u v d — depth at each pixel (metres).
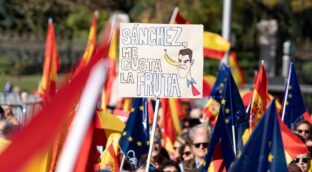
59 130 6.68
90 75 6.70
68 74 6.81
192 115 22.34
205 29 61.44
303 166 14.41
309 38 73.81
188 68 12.61
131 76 12.67
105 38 6.79
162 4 60.31
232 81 14.83
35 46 70.00
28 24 71.56
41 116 6.43
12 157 6.27
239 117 14.83
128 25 12.62
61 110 6.54
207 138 15.68
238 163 9.23
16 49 69.88
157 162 16.45
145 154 14.98
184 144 16.80
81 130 6.69
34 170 6.50
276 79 56.00
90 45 22.44
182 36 12.59
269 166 9.27
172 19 24.47
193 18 60.16
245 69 67.56
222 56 27.38
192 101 32.41
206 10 60.50
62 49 66.62
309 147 17.52
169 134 21.44
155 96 12.63
